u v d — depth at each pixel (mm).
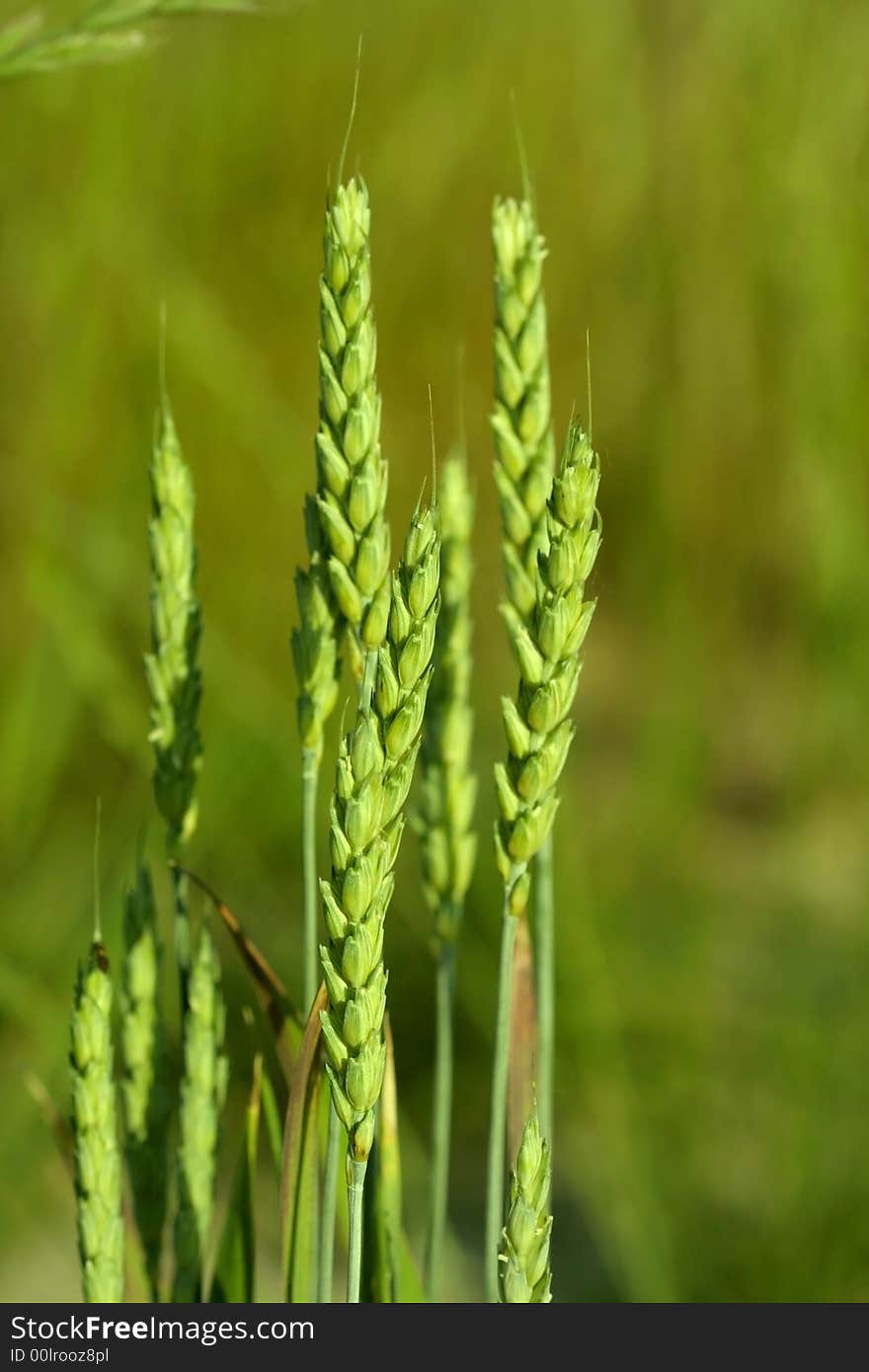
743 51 1704
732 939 1414
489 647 1695
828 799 1599
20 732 1312
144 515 1530
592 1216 1252
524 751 587
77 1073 614
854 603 1469
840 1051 1182
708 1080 1264
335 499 583
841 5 1605
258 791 1476
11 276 1406
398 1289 638
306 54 1863
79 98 1415
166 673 629
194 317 1544
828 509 1468
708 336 1767
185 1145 632
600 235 1967
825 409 1483
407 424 1938
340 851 557
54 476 1442
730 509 1747
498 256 625
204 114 1779
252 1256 641
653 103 1836
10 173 1399
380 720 558
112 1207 619
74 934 1283
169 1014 1283
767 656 1764
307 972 610
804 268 1525
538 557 581
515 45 2023
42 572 1321
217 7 757
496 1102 612
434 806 667
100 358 1467
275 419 1601
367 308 583
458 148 1985
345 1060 562
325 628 601
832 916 1415
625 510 1897
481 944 1410
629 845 1521
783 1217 1122
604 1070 1197
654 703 1594
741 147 1728
